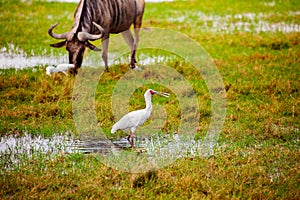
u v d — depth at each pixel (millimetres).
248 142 31547
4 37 54688
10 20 62125
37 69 44031
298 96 39656
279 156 29312
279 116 35781
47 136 31828
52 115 35188
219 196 24438
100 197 24203
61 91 38781
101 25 43000
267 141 31891
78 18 41531
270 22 67375
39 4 72312
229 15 72062
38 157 28500
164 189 25219
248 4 80312
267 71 45219
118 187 25453
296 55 50000
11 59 48094
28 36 55906
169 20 66875
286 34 58469
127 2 45000
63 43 41344
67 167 27359
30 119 34062
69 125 33594
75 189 25000
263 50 52938
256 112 36344
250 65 47094
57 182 25250
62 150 29828
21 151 29484
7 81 39969
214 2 81688
